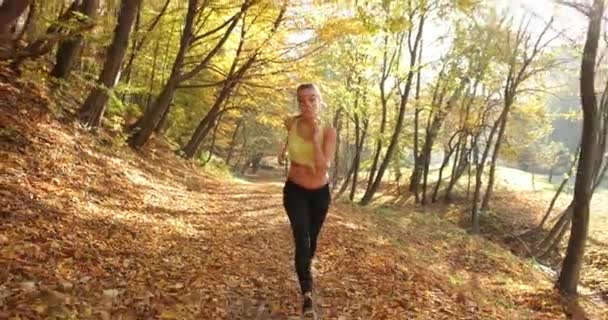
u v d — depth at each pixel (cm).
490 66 2203
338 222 1155
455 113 2575
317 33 1552
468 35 2056
